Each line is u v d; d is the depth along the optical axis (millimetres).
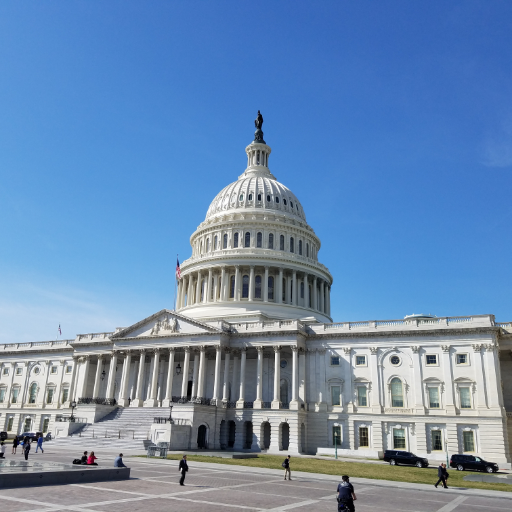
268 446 75188
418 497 31766
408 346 73438
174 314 85000
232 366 83438
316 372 77875
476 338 69750
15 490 25234
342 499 19781
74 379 97750
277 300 101500
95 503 22859
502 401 67000
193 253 118875
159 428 64375
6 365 110062
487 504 29719
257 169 127250
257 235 108250
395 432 70500
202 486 31188
